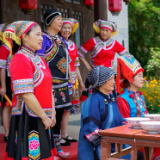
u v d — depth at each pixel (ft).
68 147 15.69
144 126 8.73
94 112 10.80
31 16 26.91
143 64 50.08
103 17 23.35
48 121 10.44
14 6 25.45
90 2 29.96
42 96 10.52
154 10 48.24
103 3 23.30
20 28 10.48
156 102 31.07
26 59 10.17
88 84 17.20
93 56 19.16
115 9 26.13
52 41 13.56
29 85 10.00
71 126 23.54
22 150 10.36
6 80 16.97
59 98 13.58
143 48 49.57
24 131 10.24
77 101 17.61
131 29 48.32
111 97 11.65
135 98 13.15
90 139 10.53
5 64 16.70
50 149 10.69
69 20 17.21
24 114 10.41
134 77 13.16
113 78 11.31
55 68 13.57
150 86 32.01
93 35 34.37
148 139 8.45
